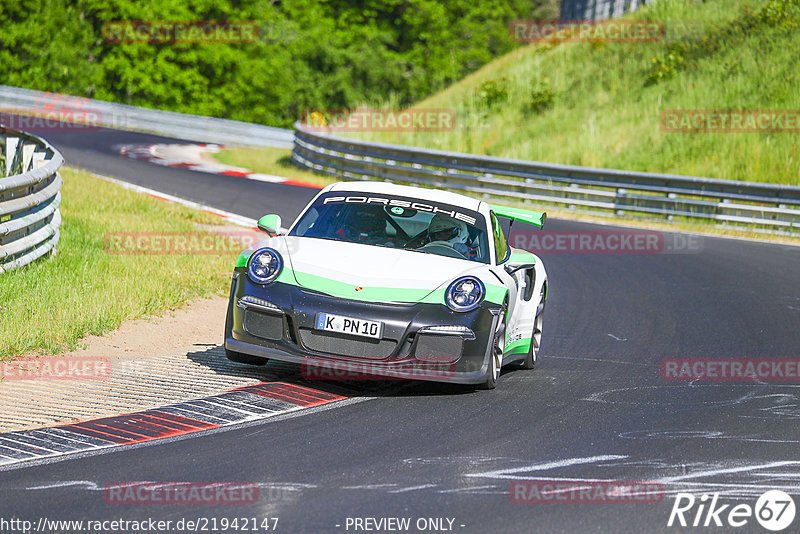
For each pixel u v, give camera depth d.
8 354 25.42
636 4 130.88
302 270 24.16
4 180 31.50
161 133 134.12
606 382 27.00
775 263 54.75
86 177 69.31
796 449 20.41
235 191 74.31
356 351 23.00
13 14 182.50
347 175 90.62
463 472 17.94
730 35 107.38
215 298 36.53
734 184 69.75
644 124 95.94
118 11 187.62
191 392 23.20
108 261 38.22
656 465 18.92
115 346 27.77
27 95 130.62
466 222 27.30
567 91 111.19
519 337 27.45
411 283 23.92
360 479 17.27
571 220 72.62
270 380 24.83
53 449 18.44
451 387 25.20
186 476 17.08
